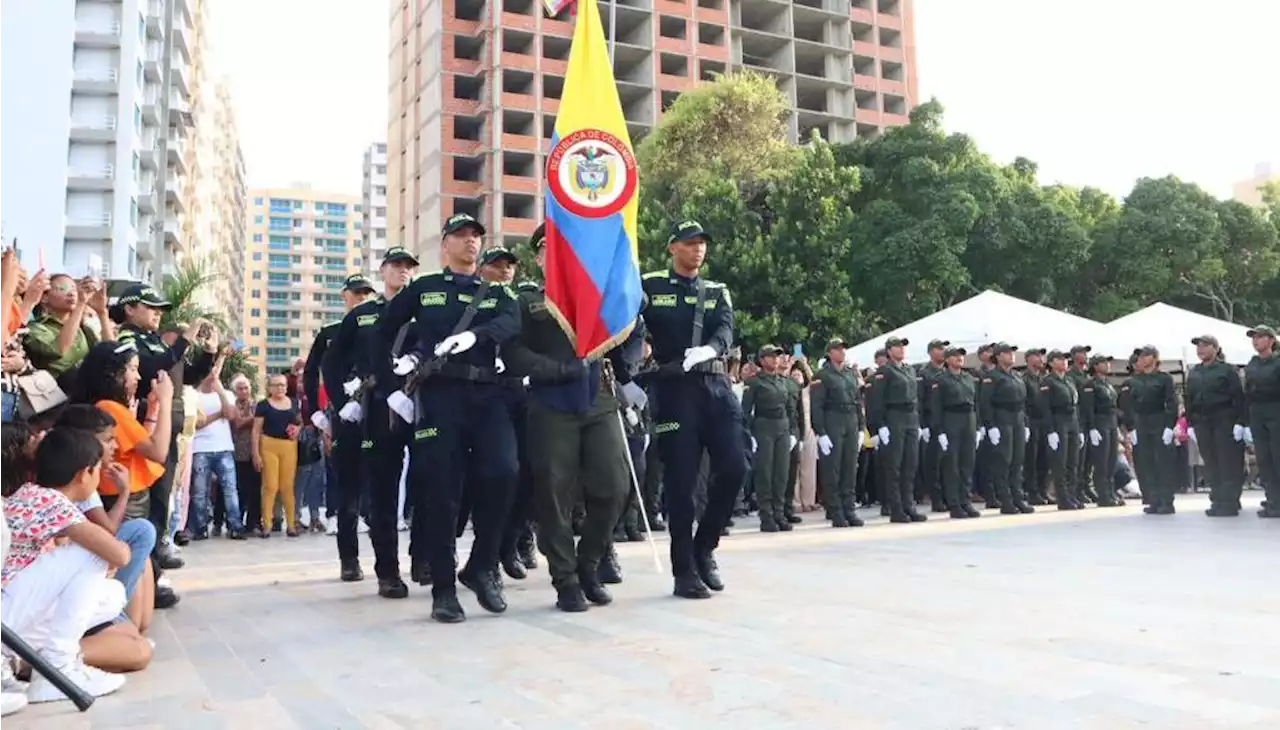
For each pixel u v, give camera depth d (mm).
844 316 29062
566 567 5715
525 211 61750
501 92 59750
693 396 6125
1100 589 5969
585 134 6004
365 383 6715
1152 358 12750
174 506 8391
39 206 46125
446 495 5590
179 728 3434
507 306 5863
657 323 6238
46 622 3957
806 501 15438
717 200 30422
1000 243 31984
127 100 48375
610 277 5812
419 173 64312
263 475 12617
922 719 3188
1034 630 4680
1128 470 15742
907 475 12531
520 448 6793
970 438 12898
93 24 48188
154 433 5613
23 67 46375
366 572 8172
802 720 3225
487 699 3668
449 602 5508
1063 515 12547
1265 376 11422
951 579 6543
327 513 13484
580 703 3551
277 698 3818
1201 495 17016
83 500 4418
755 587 6367
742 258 28562
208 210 79812
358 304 7461
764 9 67188
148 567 5082
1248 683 3574
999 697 3434
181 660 4598
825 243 29297
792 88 65562
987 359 13781
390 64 72812
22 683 3945
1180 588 5965
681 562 6059
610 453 5852
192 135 66500
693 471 6086
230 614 5938
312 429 13047
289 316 167625
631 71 63750
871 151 34094
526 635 4957
